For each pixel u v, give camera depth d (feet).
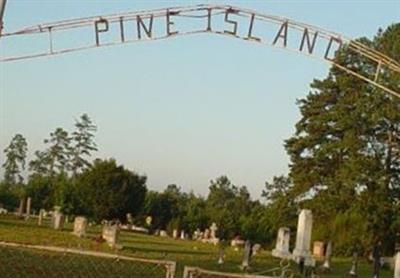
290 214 178.09
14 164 407.03
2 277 46.75
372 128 160.04
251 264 110.93
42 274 48.83
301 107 175.42
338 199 158.81
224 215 245.86
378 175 155.33
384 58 33.06
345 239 156.56
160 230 280.51
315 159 168.96
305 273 93.71
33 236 118.32
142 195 214.07
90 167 220.64
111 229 122.93
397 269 91.81
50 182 272.92
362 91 162.30
